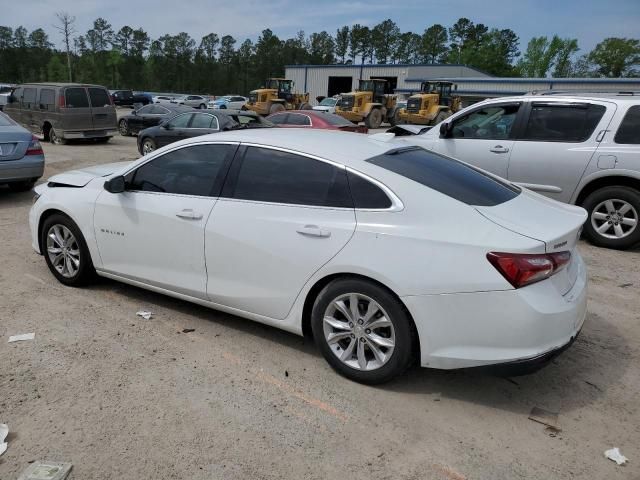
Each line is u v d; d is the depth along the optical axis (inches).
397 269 121.2
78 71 3277.6
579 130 261.4
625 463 107.8
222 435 113.7
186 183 159.2
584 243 269.7
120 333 158.2
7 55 3801.7
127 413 120.1
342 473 103.7
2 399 123.8
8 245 241.9
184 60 4266.7
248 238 142.9
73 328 160.4
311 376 137.6
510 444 113.3
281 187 142.2
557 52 3390.7
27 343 150.1
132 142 749.3
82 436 112.2
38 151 339.6
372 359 133.2
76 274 187.9
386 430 116.8
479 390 133.0
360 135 163.5
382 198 128.5
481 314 115.9
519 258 113.6
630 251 256.7
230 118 532.7
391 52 4970.5
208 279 154.3
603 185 258.4
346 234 128.4
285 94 1567.4
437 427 118.3
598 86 1627.7
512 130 277.4
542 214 132.6
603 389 135.1
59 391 127.6
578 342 160.6
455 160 161.9
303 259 134.4
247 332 161.3
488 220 121.8
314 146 142.4
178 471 103.1
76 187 185.6
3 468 102.4
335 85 2561.5
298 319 140.9
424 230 121.7
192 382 133.3
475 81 1916.8
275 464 105.6
